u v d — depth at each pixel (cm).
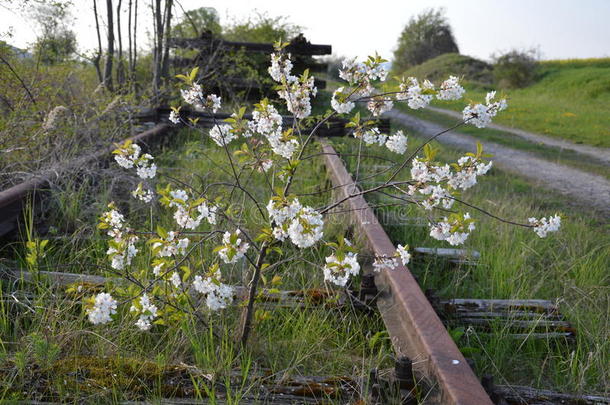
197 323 306
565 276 448
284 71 307
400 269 328
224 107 1081
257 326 313
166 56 1191
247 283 349
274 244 312
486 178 904
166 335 301
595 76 3434
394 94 305
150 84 1073
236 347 288
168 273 281
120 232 277
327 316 325
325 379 263
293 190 582
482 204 631
